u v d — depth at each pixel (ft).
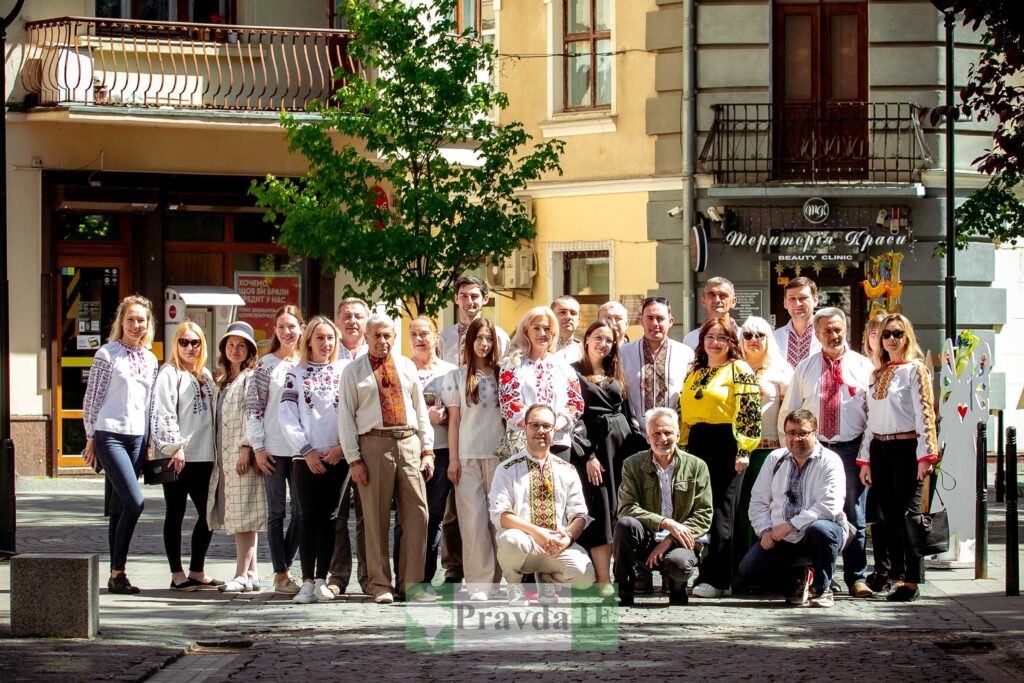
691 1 77.87
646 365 40.06
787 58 77.82
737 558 39.83
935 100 76.54
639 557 37.68
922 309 76.13
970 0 32.99
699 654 30.83
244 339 40.22
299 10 72.79
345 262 62.18
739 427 38.17
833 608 37.04
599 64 81.71
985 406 43.11
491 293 85.30
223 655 30.99
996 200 68.03
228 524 39.17
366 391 37.24
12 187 68.90
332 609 36.50
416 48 62.54
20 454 69.26
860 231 75.72
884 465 38.93
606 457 38.17
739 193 76.33
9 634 32.19
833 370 40.16
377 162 70.49
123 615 35.27
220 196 71.61
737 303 77.51
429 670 29.19
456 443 38.24
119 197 69.51
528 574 35.22
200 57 71.05
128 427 38.83
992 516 56.44
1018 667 29.60
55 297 70.23
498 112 84.23
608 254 81.00
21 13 68.54
